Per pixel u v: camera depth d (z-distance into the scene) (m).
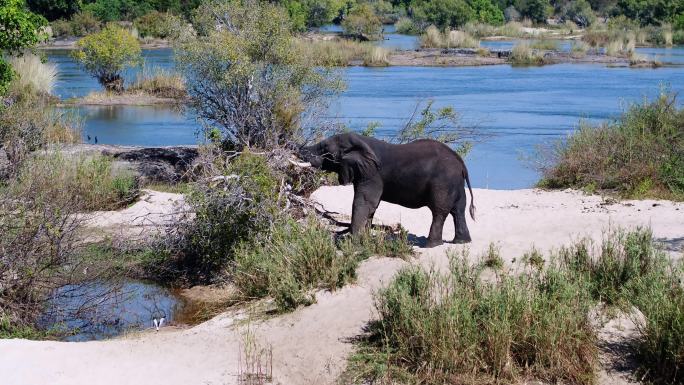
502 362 7.94
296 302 9.98
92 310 10.77
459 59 57.12
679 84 41.12
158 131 28.12
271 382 8.24
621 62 55.69
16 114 17.17
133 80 39.66
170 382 8.17
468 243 11.76
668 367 7.89
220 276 12.00
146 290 11.94
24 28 17.27
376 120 29.56
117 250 12.94
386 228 12.67
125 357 8.90
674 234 12.23
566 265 9.85
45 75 34.75
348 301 9.87
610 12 107.62
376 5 113.62
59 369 8.43
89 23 68.94
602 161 16.91
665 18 92.88
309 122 19.33
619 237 10.30
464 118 30.55
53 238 10.90
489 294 8.59
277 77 19.03
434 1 88.31
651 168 16.23
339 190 16.52
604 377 7.92
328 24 92.19
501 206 15.27
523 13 109.19
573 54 59.34
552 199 15.80
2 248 10.55
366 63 54.06
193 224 12.55
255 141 18.05
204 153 15.58
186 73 19.59
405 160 11.35
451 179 11.47
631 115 19.00
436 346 8.06
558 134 27.33
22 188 11.78
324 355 8.62
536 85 42.06
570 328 8.08
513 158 23.58
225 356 8.88
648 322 8.17
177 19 20.83
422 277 8.98
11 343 9.14
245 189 12.37
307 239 10.80
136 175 17.69
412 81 44.22
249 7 20.20
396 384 7.93
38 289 10.73
